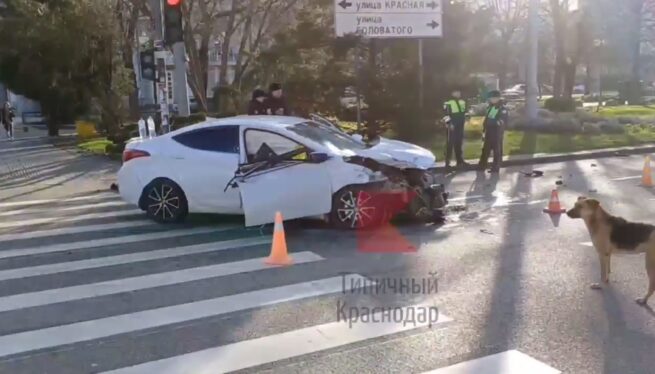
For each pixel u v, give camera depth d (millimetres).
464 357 4594
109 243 8438
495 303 5727
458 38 20641
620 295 5891
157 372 4465
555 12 41000
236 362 4602
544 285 6223
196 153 9344
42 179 15641
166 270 7031
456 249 7676
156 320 5480
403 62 20188
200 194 9281
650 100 53688
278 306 5762
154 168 9508
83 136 29172
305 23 20234
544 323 5219
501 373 4320
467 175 14430
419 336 5000
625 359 4516
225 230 9000
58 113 31531
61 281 6715
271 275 6742
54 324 5438
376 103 19719
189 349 4855
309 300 5906
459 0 21234
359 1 18969
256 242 8250
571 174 14336
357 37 18969
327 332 5121
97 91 29172
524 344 4801
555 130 22891
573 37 44438
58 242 8586
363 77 19656
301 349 4797
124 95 29156
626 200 10945
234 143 9188
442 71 20484
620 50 55219
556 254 7383
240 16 33906
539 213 9875
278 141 8914
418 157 9289
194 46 29469
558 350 4688
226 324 5352
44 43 27938
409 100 19719
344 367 4477
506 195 11695
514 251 7551
